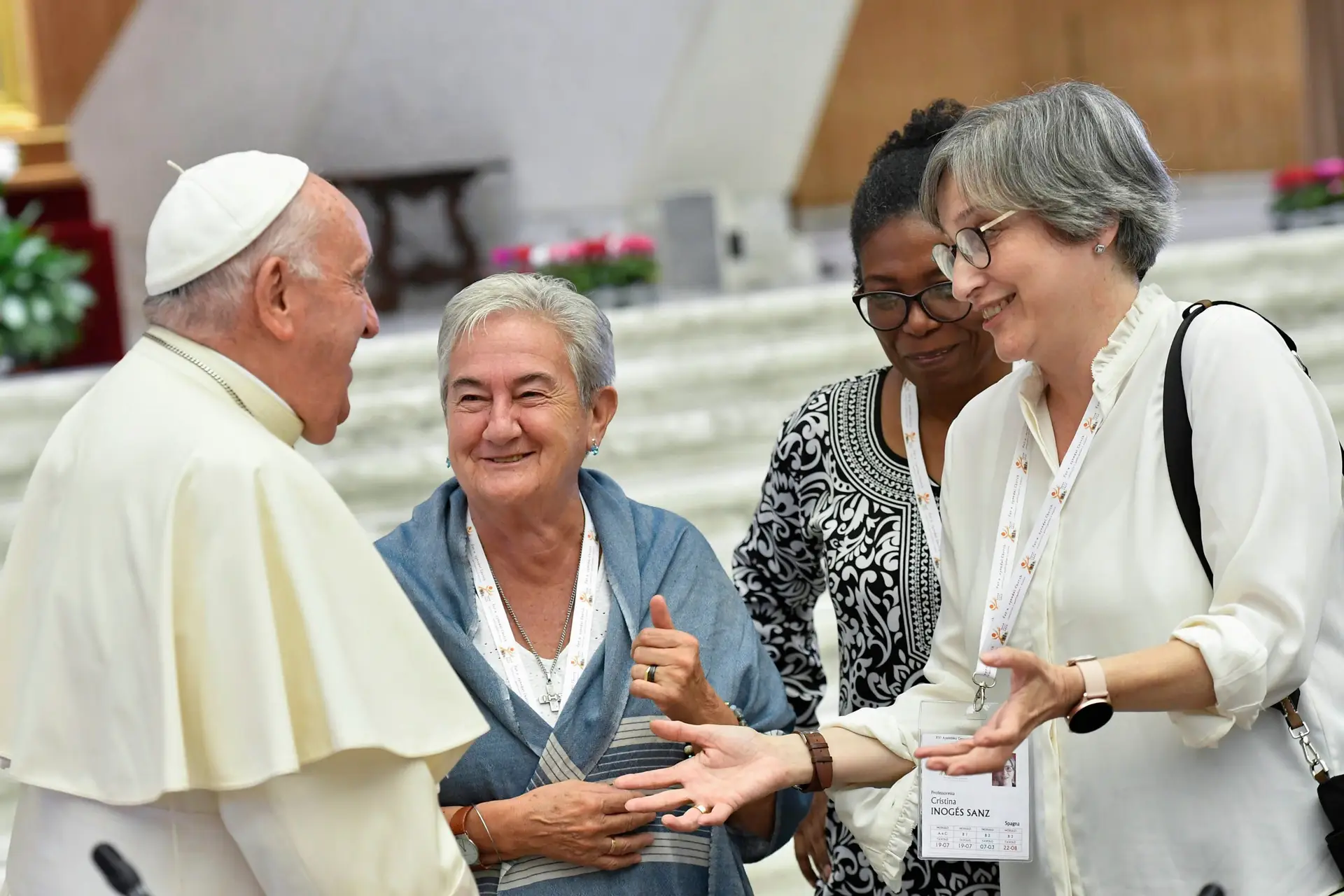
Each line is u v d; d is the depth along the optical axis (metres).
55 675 1.65
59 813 1.67
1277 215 9.75
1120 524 1.77
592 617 2.11
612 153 10.70
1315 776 1.71
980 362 2.21
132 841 1.65
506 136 10.73
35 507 1.75
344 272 1.75
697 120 10.55
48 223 9.55
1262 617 1.63
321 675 1.61
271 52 10.62
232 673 1.60
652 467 6.62
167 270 1.70
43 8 10.56
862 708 2.25
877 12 14.06
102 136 10.89
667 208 10.74
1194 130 14.38
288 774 1.60
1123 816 1.76
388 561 2.09
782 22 10.05
